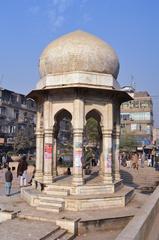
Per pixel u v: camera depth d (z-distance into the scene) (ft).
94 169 106.22
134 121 241.76
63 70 54.03
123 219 45.62
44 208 47.93
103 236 42.34
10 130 208.33
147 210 30.17
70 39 54.85
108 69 55.42
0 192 72.79
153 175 108.37
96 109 54.65
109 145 54.90
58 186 52.21
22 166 78.48
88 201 48.98
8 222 43.65
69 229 42.32
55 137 62.85
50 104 55.21
